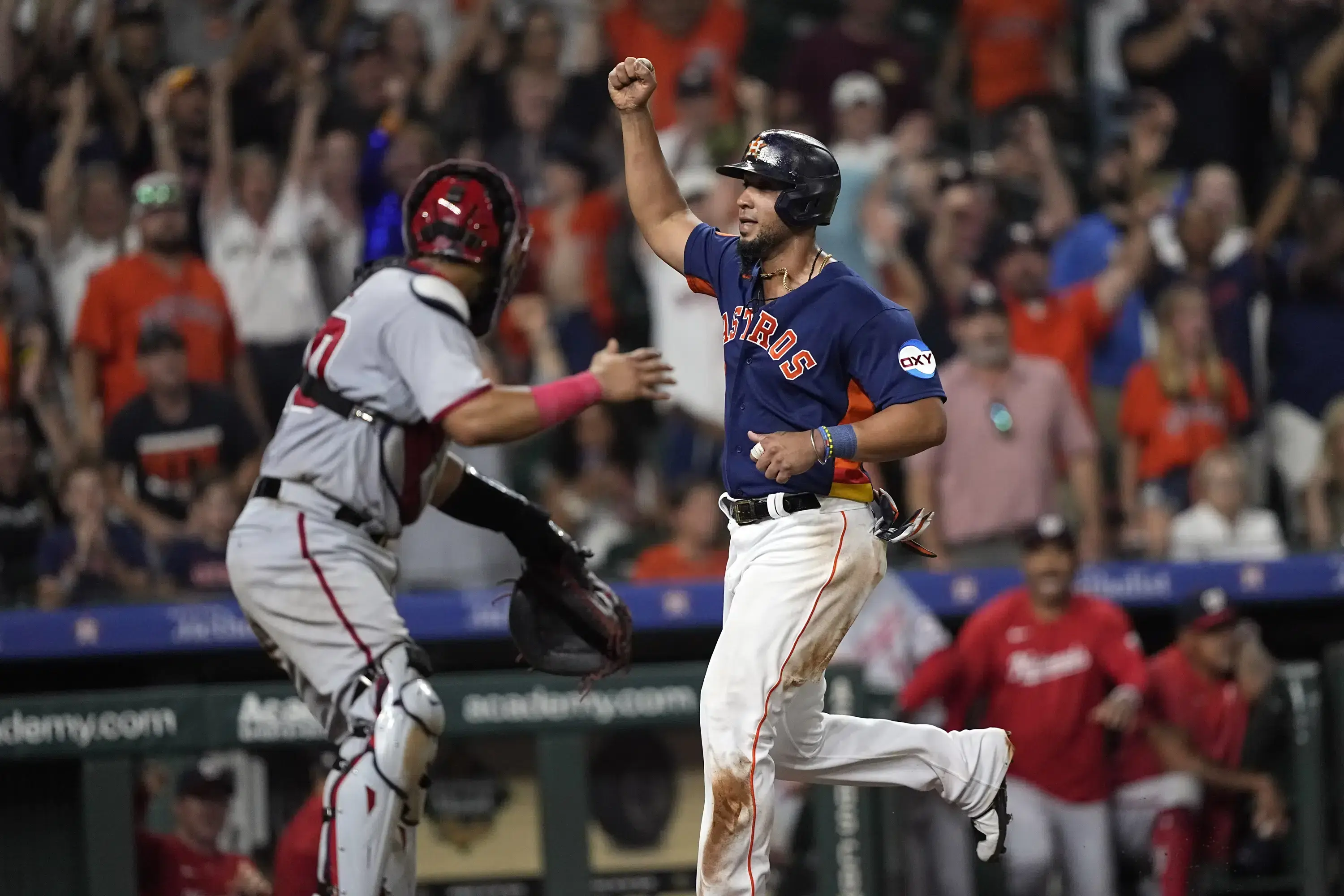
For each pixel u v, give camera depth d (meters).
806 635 15.25
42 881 23.42
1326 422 31.50
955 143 36.12
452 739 24.06
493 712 23.97
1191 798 24.91
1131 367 31.25
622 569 27.94
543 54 33.72
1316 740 25.17
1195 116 35.25
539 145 33.44
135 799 23.39
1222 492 29.45
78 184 30.56
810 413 15.38
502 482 29.98
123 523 27.03
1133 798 24.97
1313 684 25.31
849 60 34.53
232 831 23.61
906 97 34.69
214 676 25.98
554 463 30.33
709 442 30.42
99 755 23.31
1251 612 27.72
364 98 32.81
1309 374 32.00
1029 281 30.64
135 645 25.03
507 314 30.97
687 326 30.48
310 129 31.75
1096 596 26.88
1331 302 32.38
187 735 23.52
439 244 16.67
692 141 32.62
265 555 16.41
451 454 18.00
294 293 30.41
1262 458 31.53
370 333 16.42
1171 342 30.48
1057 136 36.03
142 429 27.53
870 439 14.62
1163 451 30.14
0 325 28.67
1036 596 24.72
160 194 28.61
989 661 24.72
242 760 23.66
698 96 32.62
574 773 24.06
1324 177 35.31
